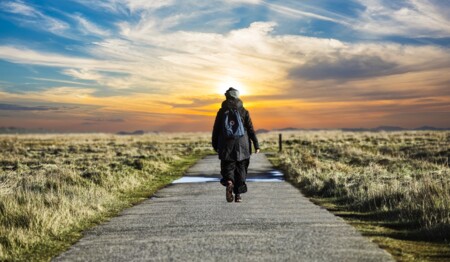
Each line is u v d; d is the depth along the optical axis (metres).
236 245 7.12
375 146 43.91
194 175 21.58
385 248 6.94
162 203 12.84
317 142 54.41
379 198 11.62
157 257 6.55
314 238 7.57
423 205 9.50
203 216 10.21
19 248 7.65
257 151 8.59
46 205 11.42
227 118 8.24
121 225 9.45
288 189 15.71
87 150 46.75
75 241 8.12
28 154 38.94
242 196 13.88
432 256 6.55
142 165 23.83
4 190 13.06
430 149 35.34
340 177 16.62
